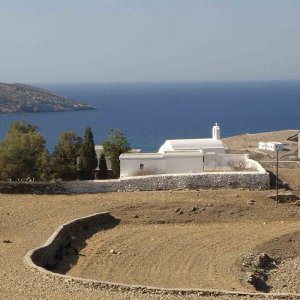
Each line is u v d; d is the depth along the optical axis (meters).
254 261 42.12
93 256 41.25
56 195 55.06
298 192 55.78
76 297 28.70
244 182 56.03
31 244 41.00
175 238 45.94
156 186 56.22
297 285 39.28
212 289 31.52
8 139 60.25
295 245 45.75
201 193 54.47
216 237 46.44
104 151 68.31
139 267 39.62
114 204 51.62
